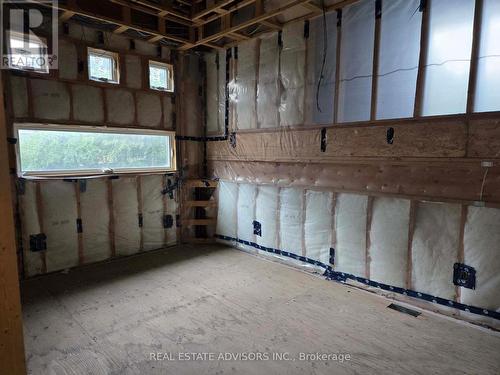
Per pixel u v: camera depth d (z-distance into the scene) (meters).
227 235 4.55
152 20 3.85
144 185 4.23
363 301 2.85
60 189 3.55
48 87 3.38
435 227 2.64
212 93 4.60
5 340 1.34
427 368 1.97
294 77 3.52
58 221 3.56
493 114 2.28
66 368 1.96
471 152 2.40
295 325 2.45
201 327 2.41
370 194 2.98
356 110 3.04
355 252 3.15
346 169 3.15
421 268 2.73
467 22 2.37
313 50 3.33
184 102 4.54
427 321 2.52
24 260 3.36
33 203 3.38
